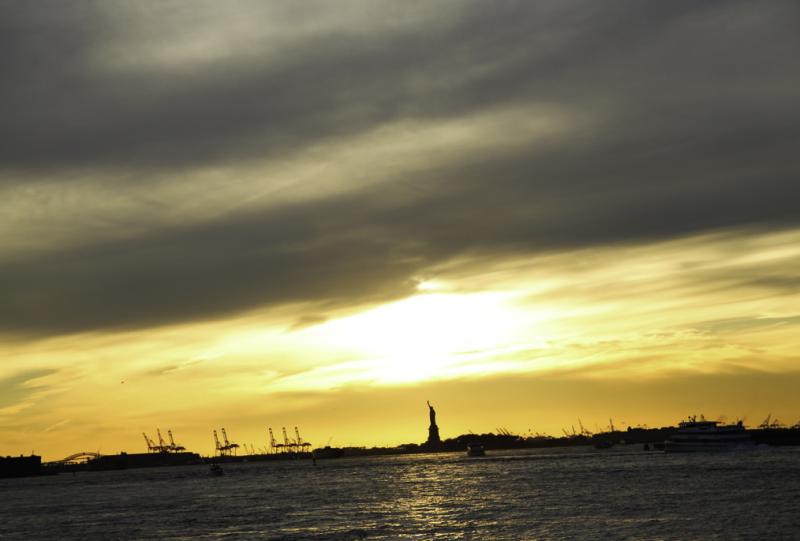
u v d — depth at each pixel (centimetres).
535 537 16488
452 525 18788
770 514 17850
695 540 15312
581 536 16300
